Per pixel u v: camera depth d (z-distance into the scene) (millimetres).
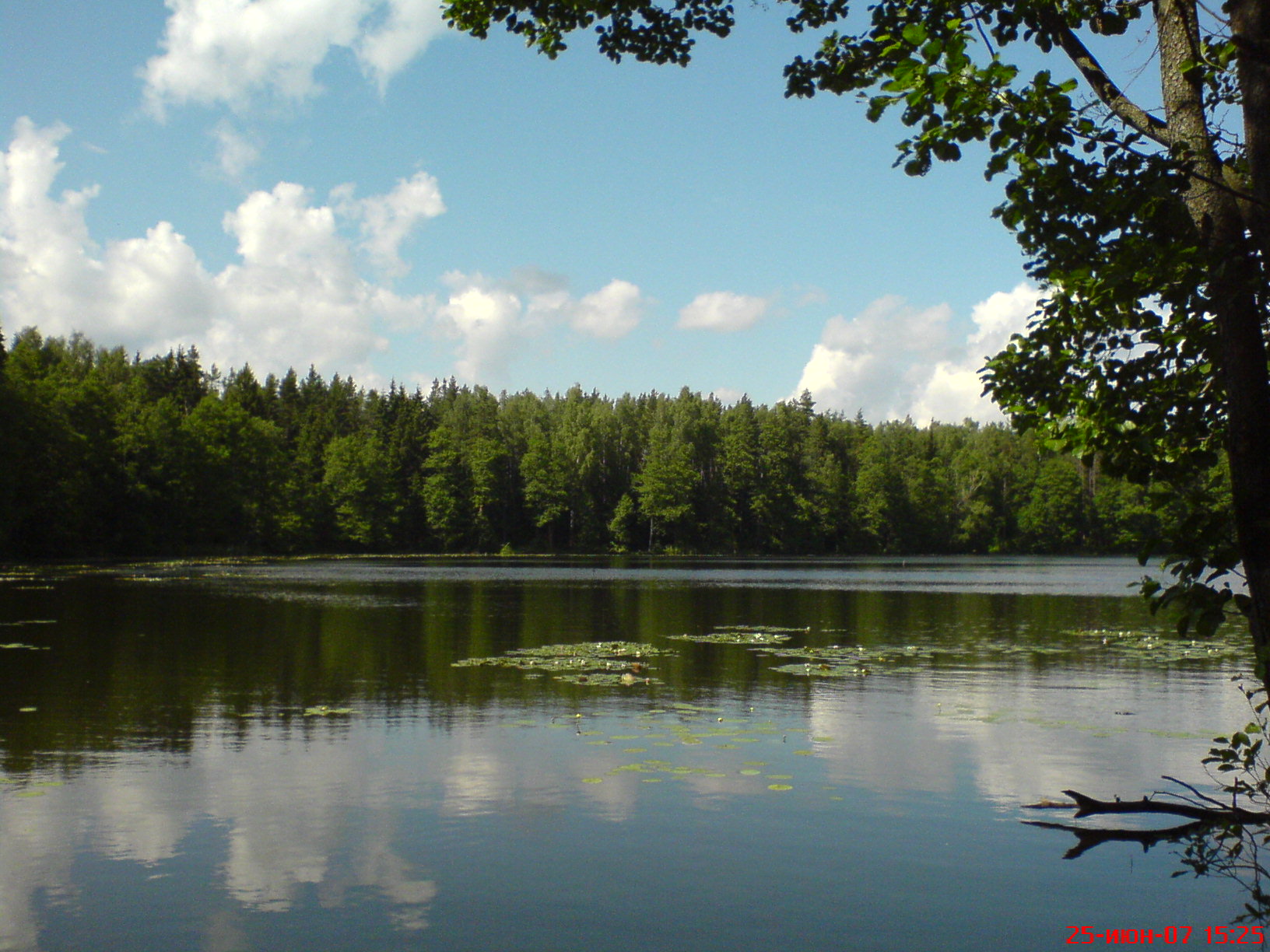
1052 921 6977
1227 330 5285
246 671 17656
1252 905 7227
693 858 8117
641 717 13742
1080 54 6223
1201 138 5566
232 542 83188
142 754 11422
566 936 6645
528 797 9750
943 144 5660
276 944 6492
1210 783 10414
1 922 6809
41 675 16969
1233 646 22797
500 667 18375
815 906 7180
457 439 112688
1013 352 7301
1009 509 116000
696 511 111500
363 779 10359
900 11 6223
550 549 110062
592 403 137000
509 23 8133
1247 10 5113
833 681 17125
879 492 110812
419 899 7234
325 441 108125
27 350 69562
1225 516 5594
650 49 8086
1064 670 18562
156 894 7281
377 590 40812
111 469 70375
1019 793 10031
